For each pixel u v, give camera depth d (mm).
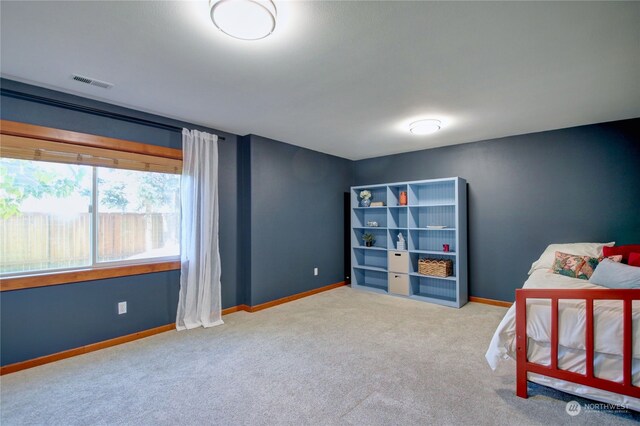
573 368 1966
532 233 4008
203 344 2986
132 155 3125
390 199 5055
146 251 3318
